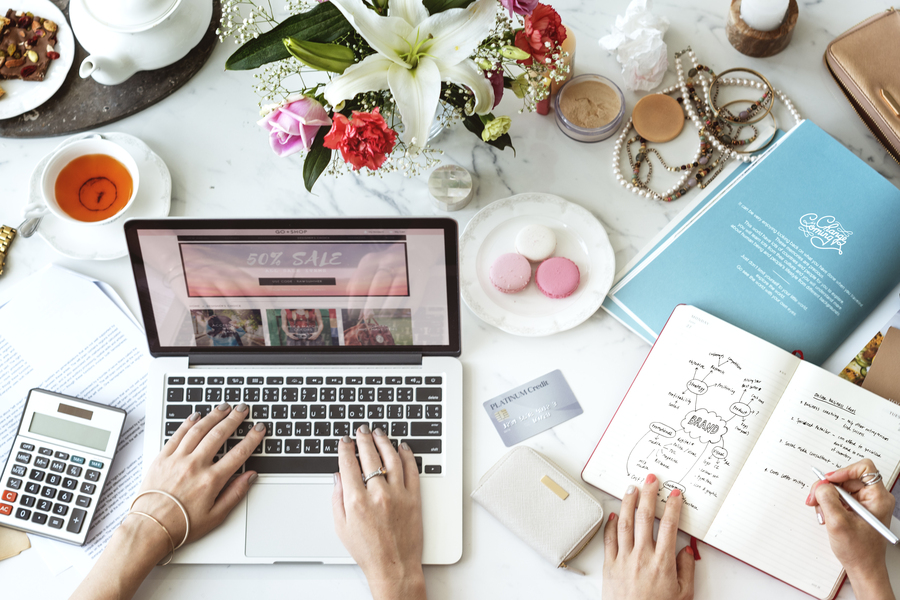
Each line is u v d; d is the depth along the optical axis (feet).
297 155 3.01
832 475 2.43
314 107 2.12
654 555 2.45
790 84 2.98
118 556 2.44
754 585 2.54
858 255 2.72
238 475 2.63
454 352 2.68
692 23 3.05
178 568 2.62
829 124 2.95
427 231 2.47
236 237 2.50
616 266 2.87
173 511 2.51
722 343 2.63
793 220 2.77
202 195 2.99
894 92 2.73
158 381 2.71
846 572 2.43
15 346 2.85
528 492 2.56
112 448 2.66
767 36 2.86
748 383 2.59
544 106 2.93
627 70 2.93
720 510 2.54
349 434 2.66
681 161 2.93
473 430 2.72
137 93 3.03
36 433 2.66
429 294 2.59
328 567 2.62
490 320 2.77
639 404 2.64
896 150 2.77
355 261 2.54
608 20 3.05
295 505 2.60
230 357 2.71
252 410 2.68
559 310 2.80
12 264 2.96
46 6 3.04
